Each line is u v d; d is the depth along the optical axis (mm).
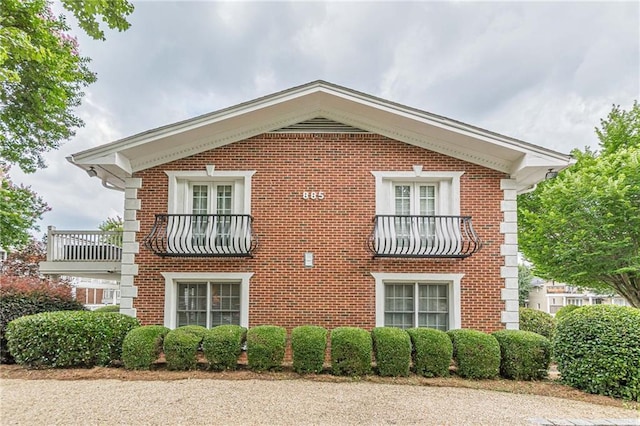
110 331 7426
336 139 9211
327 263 8812
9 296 9328
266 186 9055
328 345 8359
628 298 14039
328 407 5355
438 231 8867
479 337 7102
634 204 12648
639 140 16609
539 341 7031
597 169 13805
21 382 6402
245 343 7980
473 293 8695
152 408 5195
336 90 8664
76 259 10898
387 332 7195
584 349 6430
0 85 9453
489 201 9016
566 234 13953
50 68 9867
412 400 5750
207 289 8883
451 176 9078
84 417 4879
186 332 7344
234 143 9195
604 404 5816
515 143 8484
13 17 8297
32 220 15438
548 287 31656
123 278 8742
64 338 7184
